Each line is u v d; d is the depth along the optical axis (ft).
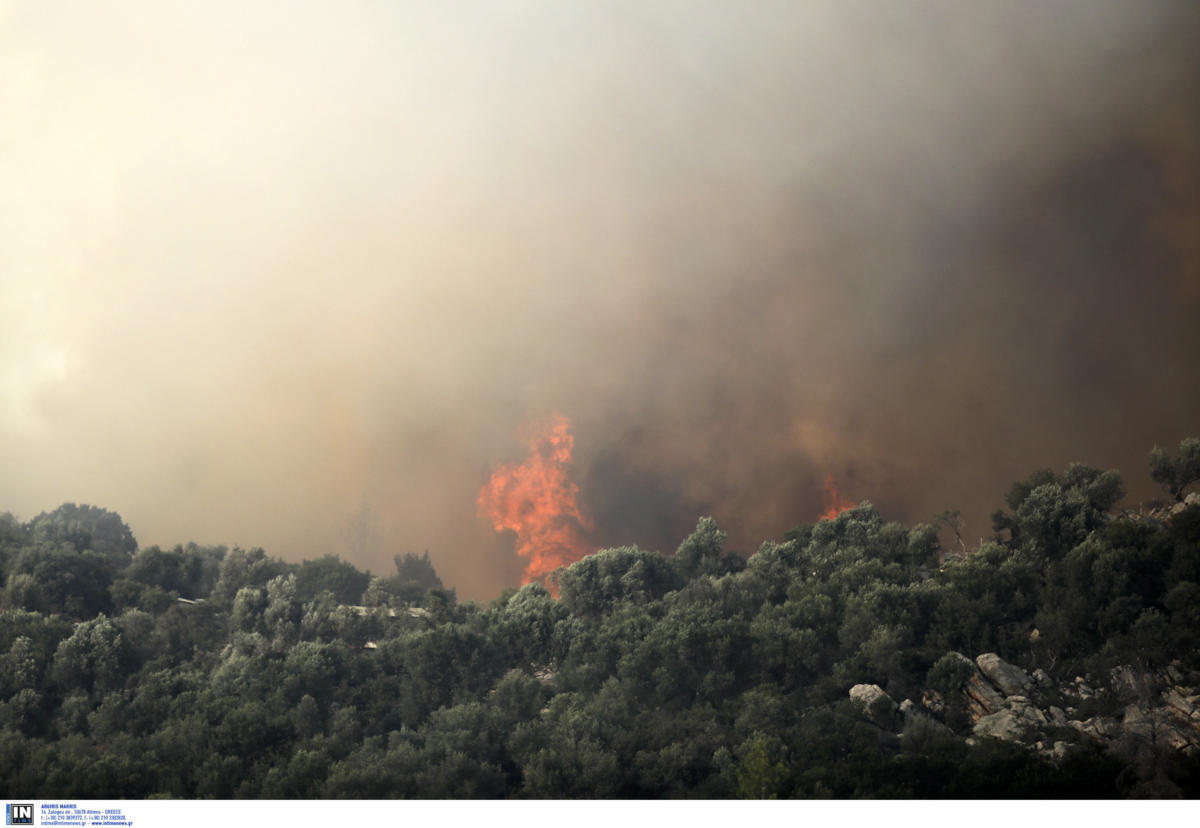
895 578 458.09
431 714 408.46
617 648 440.04
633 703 408.46
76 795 330.13
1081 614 385.29
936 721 366.63
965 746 326.44
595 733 364.79
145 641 474.08
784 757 331.16
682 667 411.75
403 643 457.68
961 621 408.87
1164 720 333.21
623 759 354.95
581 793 335.67
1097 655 370.53
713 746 352.49
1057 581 412.98
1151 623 362.94
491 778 348.79
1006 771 303.89
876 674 400.88
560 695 408.46
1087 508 460.14
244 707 387.34
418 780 342.85
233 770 354.74
